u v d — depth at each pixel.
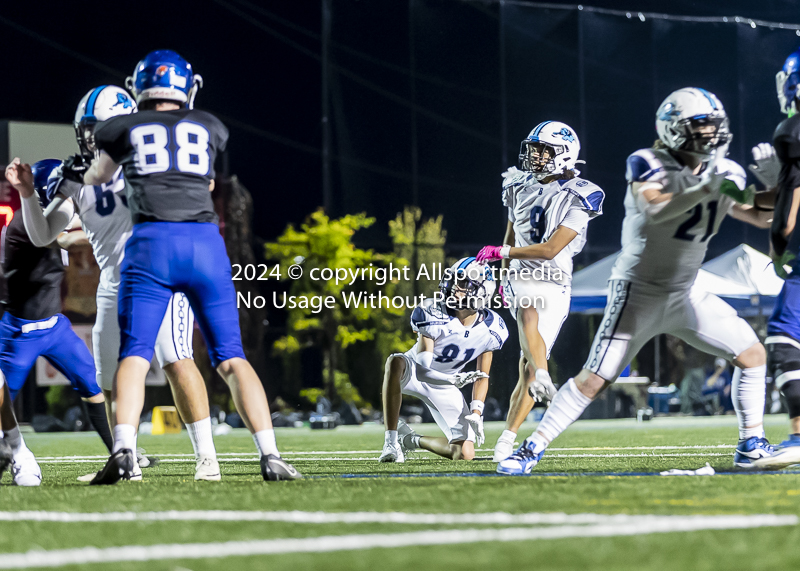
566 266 17.78
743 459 13.90
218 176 59.66
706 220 12.75
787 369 13.43
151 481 13.20
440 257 65.00
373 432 43.12
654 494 9.88
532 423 48.09
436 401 19.09
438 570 5.88
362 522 8.05
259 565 6.16
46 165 15.27
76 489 11.71
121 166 13.52
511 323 54.09
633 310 12.99
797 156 12.94
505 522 7.88
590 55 69.31
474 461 18.31
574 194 16.44
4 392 13.26
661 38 70.69
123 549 6.92
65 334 16.08
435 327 18.55
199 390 13.79
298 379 66.94
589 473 13.35
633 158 12.90
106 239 14.97
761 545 6.63
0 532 7.95
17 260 15.52
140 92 12.71
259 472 15.56
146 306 12.01
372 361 65.38
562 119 68.38
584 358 58.56
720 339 13.44
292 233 65.44
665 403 59.16
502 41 67.62
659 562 6.04
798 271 13.81
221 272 12.38
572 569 5.86
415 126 65.62
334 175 64.81
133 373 11.95
